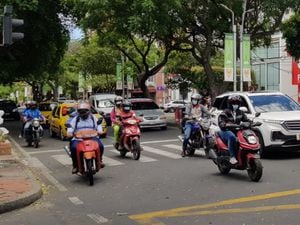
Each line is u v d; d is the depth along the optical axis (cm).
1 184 1073
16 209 893
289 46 3488
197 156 1584
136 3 2394
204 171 1270
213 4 2805
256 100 1562
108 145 2023
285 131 1416
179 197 950
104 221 782
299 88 3956
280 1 2662
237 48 2958
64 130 2302
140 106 2809
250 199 897
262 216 764
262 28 3014
